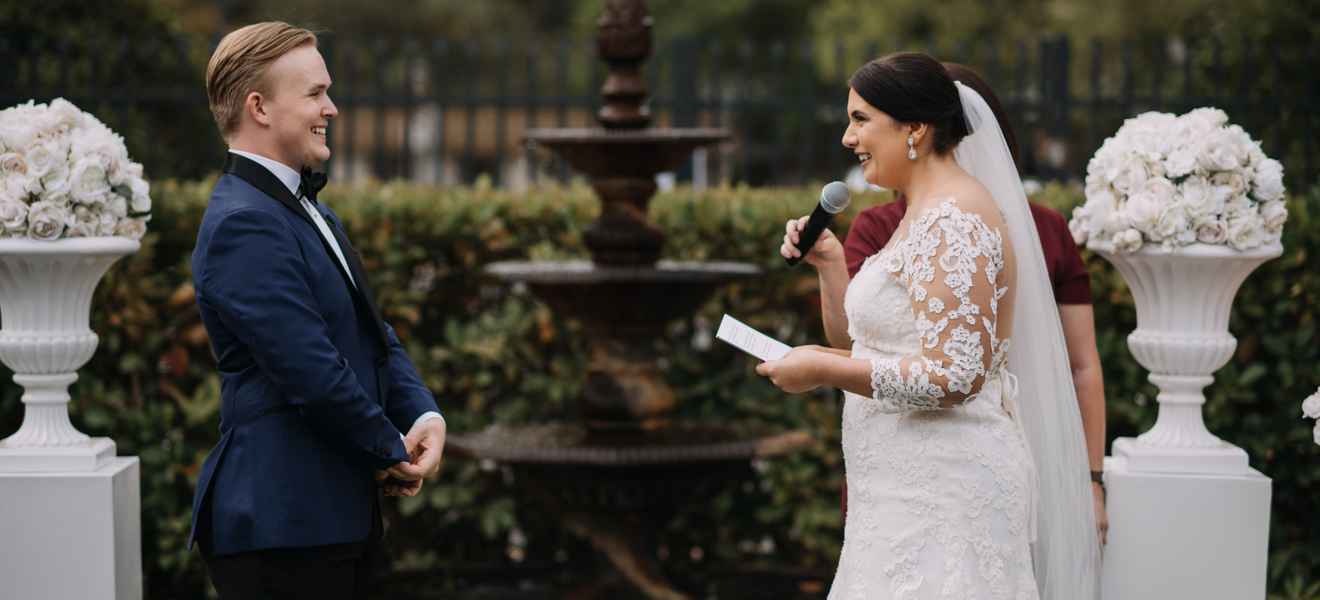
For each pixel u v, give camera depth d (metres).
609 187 4.70
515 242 5.63
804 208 5.57
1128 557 3.47
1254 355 4.89
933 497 2.93
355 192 5.66
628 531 4.78
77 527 3.41
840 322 3.29
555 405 5.66
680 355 5.65
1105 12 13.30
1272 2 6.38
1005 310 2.94
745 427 5.05
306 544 2.91
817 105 6.44
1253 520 3.44
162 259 5.30
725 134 4.72
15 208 3.38
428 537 5.77
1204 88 6.43
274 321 2.78
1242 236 3.41
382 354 3.10
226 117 2.96
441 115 6.44
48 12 6.27
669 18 19.33
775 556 5.86
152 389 5.32
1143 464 3.50
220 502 2.92
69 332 3.52
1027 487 3.02
